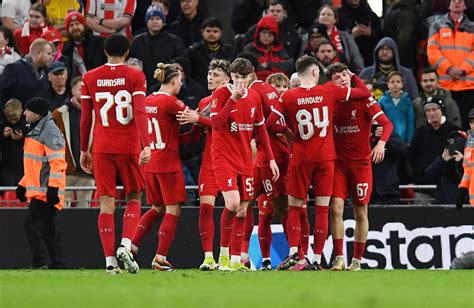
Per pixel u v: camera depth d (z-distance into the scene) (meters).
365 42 62.94
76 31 57.47
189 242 50.56
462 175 52.50
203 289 24.95
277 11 58.62
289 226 43.69
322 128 42.91
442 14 61.97
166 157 42.59
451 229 51.91
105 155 37.16
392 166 52.50
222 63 44.06
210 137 43.62
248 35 59.38
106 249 37.62
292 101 42.81
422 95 57.06
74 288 25.47
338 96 42.78
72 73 57.47
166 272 39.78
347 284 28.92
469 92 58.84
